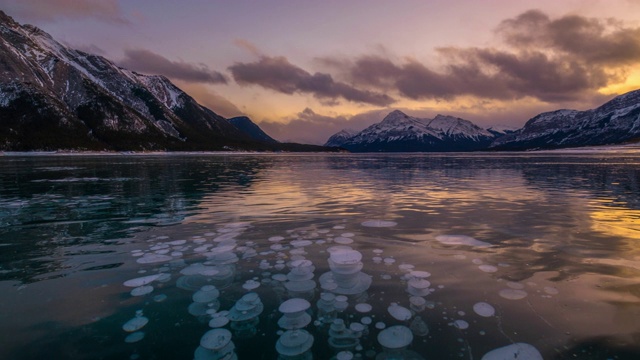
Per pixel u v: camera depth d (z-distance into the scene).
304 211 7.86
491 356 2.39
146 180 16.02
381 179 17.06
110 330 2.76
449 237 5.47
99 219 6.96
